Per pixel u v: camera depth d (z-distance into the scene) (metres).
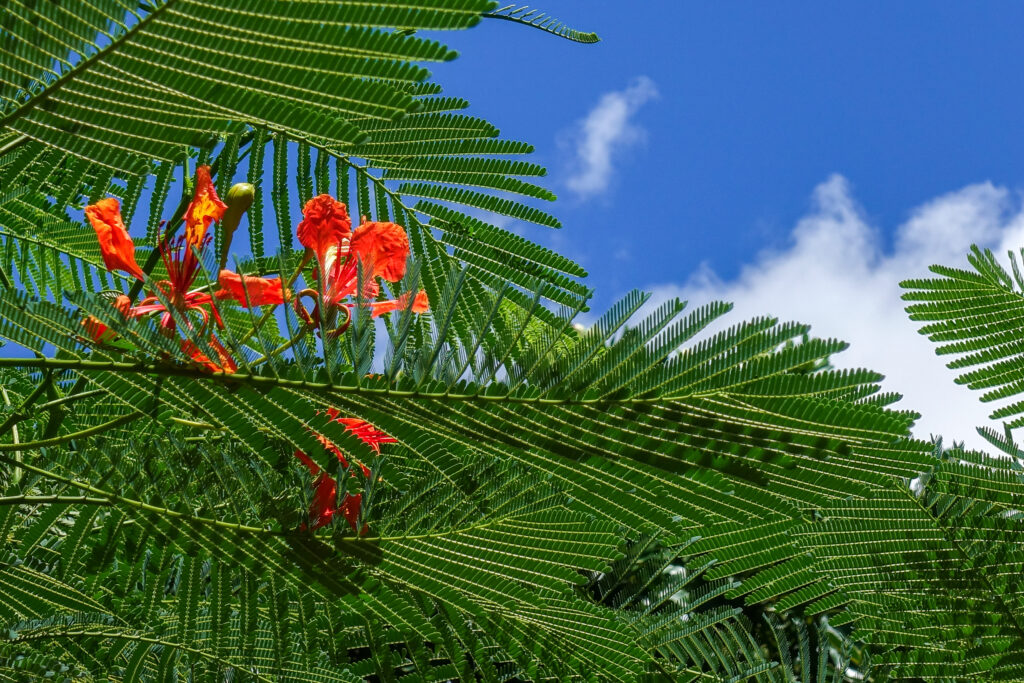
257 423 1.29
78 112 1.19
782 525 1.47
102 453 1.38
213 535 1.38
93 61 1.17
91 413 1.52
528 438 1.27
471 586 1.38
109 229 1.33
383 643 1.45
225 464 1.36
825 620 1.80
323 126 1.19
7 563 1.40
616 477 1.27
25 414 1.41
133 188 1.52
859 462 1.24
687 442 1.25
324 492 1.36
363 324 1.26
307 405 1.27
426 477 1.36
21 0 1.15
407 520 1.35
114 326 1.23
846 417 1.22
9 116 1.18
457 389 1.25
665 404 1.24
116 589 1.42
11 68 1.17
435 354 1.26
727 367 1.22
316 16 1.16
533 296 1.26
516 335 1.26
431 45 1.16
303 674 1.44
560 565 1.37
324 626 1.43
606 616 1.40
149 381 1.27
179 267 1.33
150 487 1.37
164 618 1.46
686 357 1.22
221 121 1.19
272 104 1.18
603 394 1.24
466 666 1.44
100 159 1.20
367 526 1.35
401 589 1.40
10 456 1.42
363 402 1.26
